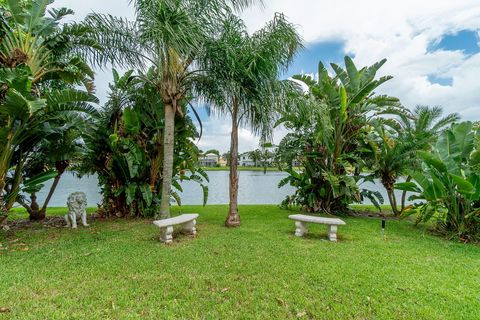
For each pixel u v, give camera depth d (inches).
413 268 157.3
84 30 226.5
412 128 382.6
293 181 385.1
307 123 310.2
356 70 327.3
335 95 329.1
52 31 232.2
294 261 163.0
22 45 219.5
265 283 131.6
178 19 200.2
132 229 246.5
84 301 112.0
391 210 419.8
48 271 142.7
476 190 220.1
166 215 251.3
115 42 232.8
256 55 234.5
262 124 263.3
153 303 111.3
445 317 105.3
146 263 155.6
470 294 125.1
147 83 288.4
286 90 249.9
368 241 217.9
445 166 235.1
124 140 282.2
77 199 257.1
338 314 105.7
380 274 146.3
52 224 275.3
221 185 890.1
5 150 217.8
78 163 321.4
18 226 265.0
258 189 789.9
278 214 345.7
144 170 310.2
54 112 236.1
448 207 244.5
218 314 104.3
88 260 160.1
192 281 132.3
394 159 349.4
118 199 309.9
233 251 180.7
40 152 273.7
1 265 151.3
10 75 186.4
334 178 327.9
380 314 106.3
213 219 301.9
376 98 353.4
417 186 277.6
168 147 251.0
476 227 230.8
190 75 253.6
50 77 248.2
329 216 346.9
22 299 113.0
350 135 359.9
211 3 224.1
